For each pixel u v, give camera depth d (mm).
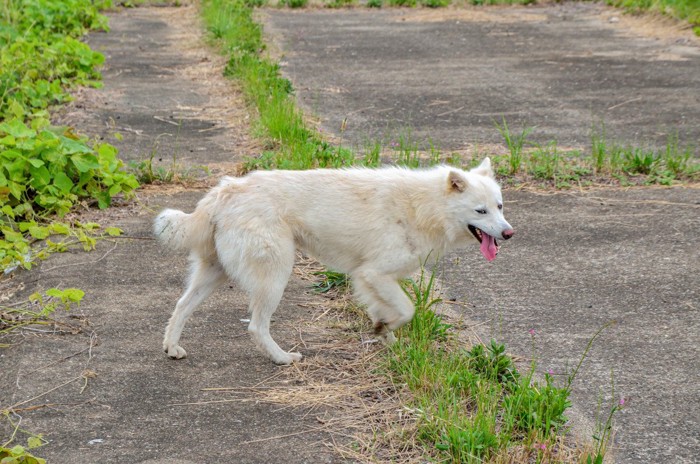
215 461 5637
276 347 6965
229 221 6836
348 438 5875
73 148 10719
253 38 20812
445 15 25766
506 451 5496
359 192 7098
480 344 6945
